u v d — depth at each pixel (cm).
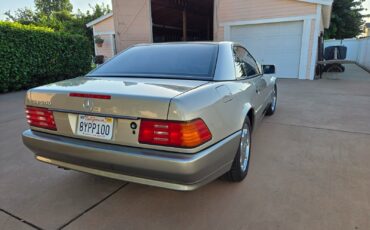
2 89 834
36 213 217
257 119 333
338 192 238
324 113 529
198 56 261
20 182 268
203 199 231
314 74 1112
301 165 294
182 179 174
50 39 970
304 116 508
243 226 196
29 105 223
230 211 214
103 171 199
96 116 191
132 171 184
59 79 1055
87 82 228
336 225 195
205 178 188
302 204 221
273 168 287
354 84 933
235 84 244
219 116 198
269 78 459
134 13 1074
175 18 1697
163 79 230
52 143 207
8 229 198
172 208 220
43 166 304
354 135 392
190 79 229
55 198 239
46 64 962
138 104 174
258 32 1144
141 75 248
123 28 1094
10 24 828
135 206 225
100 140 191
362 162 300
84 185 261
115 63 283
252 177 268
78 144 196
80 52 1119
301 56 1077
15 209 223
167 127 169
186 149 170
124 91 187
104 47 1695
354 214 207
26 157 329
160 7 1363
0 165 307
